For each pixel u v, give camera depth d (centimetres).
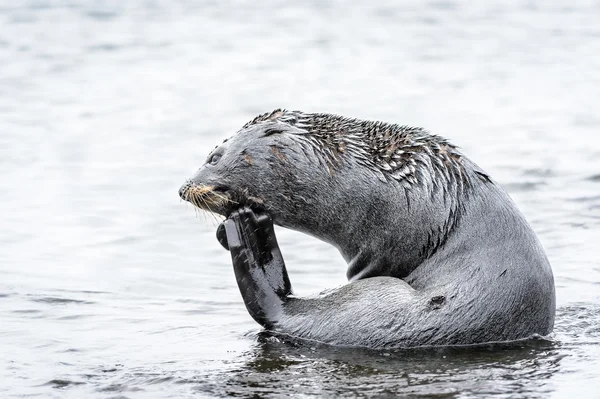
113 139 8331
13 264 5019
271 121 3894
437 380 3122
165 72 11719
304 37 14050
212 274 4912
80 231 5722
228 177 3844
